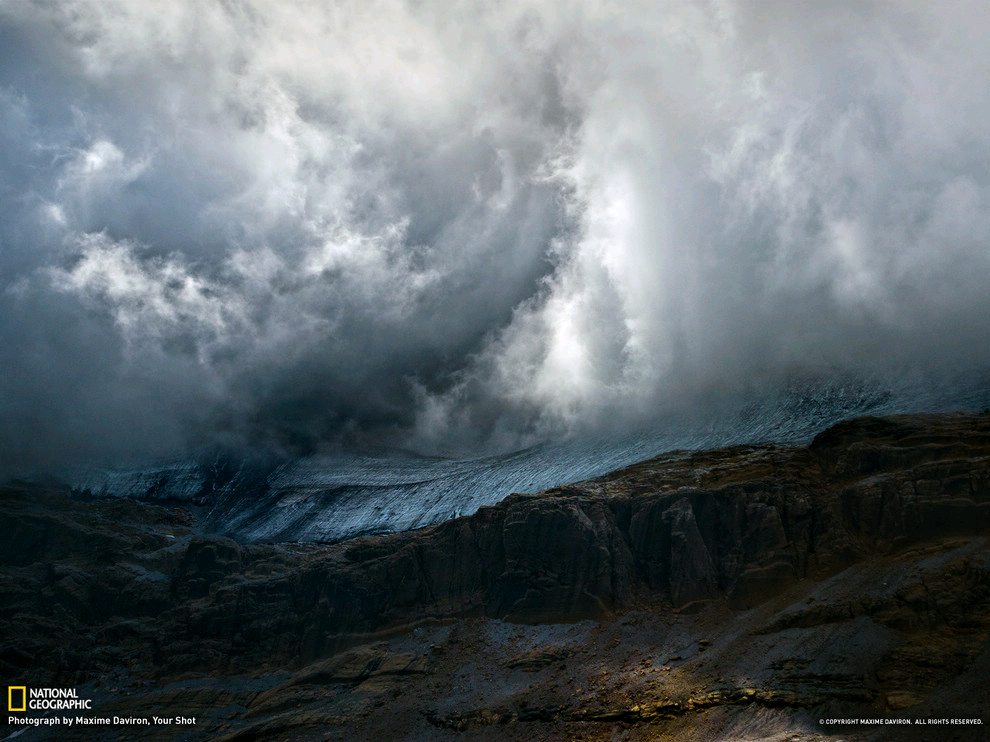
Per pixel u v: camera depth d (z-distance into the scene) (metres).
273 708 87.31
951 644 59.28
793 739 55.47
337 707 82.50
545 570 92.12
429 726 75.62
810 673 61.88
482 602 94.50
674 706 64.69
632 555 90.19
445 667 85.19
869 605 66.56
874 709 56.78
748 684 63.41
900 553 72.19
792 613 70.31
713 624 77.38
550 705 71.94
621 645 79.31
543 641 84.81
